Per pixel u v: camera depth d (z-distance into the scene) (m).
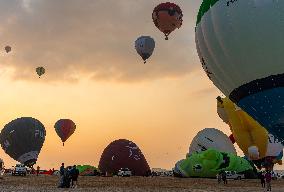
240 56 24.30
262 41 23.31
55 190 26.55
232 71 25.31
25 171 54.31
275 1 22.91
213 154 52.06
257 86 24.36
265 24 23.06
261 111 24.88
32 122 60.03
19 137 58.22
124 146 66.69
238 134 45.41
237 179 51.25
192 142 58.16
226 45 24.75
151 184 37.09
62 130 58.94
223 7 24.62
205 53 27.08
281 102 23.89
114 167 64.50
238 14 23.81
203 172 51.53
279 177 77.62
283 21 22.77
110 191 27.23
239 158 53.31
